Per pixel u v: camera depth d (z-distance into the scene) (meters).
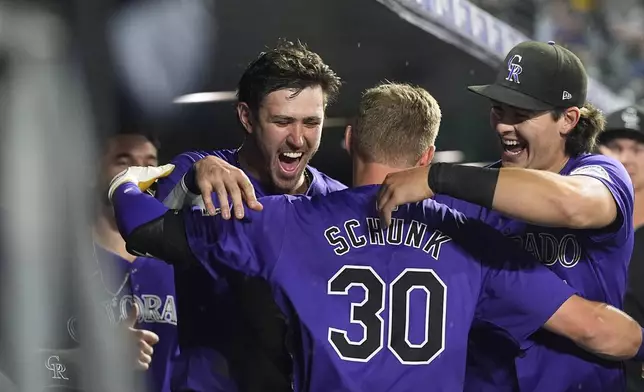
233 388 10.61
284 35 17.33
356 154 9.37
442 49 18.31
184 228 9.15
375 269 8.80
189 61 16.44
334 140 20.91
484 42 18.02
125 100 14.57
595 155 10.35
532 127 10.51
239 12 16.31
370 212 9.04
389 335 8.73
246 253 8.87
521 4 34.53
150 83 15.17
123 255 12.58
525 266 9.17
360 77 19.34
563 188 8.70
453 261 8.98
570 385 10.16
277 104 11.03
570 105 10.43
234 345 10.52
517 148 10.88
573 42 40.53
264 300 9.85
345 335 8.68
